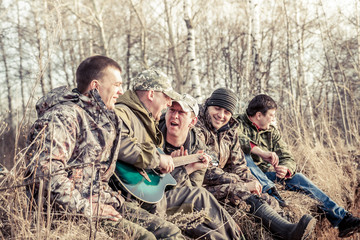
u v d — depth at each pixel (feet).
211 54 46.34
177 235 8.36
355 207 16.75
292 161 14.94
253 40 27.02
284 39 46.37
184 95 11.71
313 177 17.10
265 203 11.40
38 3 48.08
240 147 13.44
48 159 7.24
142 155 9.12
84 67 8.49
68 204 7.29
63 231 7.57
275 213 11.22
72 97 8.00
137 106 9.92
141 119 9.98
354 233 13.50
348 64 35.29
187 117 11.35
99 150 7.97
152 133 10.18
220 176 11.96
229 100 12.49
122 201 8.55
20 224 7.43
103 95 8.54
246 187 11.68
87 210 7.40
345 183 16.89
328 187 16.06
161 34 55.11
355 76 34.60
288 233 10.73
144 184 9.42
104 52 49.26
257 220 11.30
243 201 11.37
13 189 7.68
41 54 9.26
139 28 59.31
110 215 7.92
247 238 11.12
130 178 9.27
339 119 26.96
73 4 50.60
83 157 7.80
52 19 9.58
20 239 7.17
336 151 20.06
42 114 8.01
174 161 10.59
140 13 56.34
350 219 13.35
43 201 7.30
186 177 10.83
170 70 60.70
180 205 9.71
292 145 19.94
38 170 7.20
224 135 12.78
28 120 8.66
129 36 59.88
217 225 9.59
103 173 8.21
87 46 63.62
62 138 7.47
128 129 9.40
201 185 11.60
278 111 22.22
